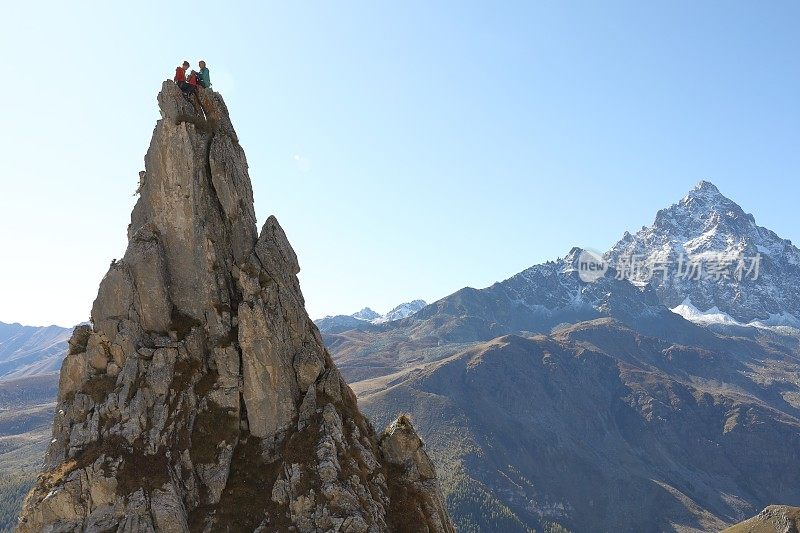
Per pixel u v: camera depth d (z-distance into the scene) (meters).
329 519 49.09
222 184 64.00
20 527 46.97
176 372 56.25
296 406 58.31
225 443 54.00
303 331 62.69
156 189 62.06
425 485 59.94
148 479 49.16
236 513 50.41
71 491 47.44
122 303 57.59
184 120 63.44
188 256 61.22
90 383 54.38
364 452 57.06
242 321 57.38
